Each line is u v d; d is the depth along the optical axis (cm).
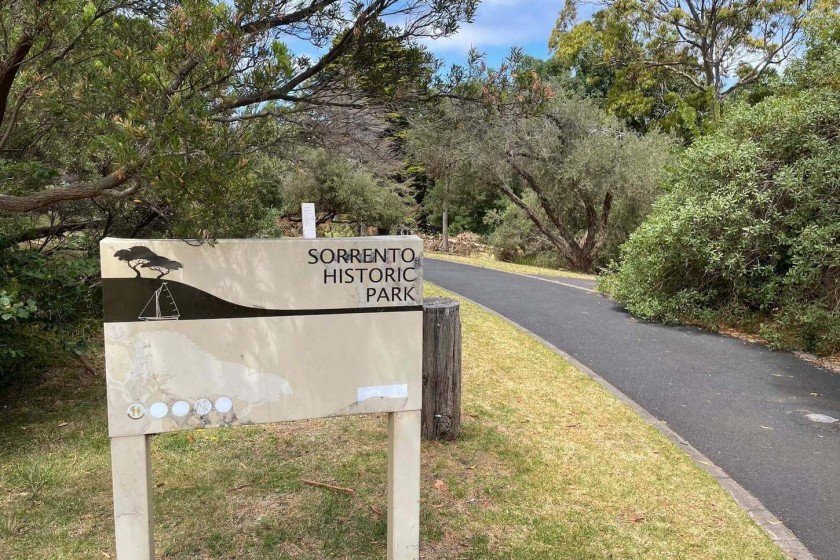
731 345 791
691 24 2483
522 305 1046
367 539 329
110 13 393
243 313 257
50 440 440
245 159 269
